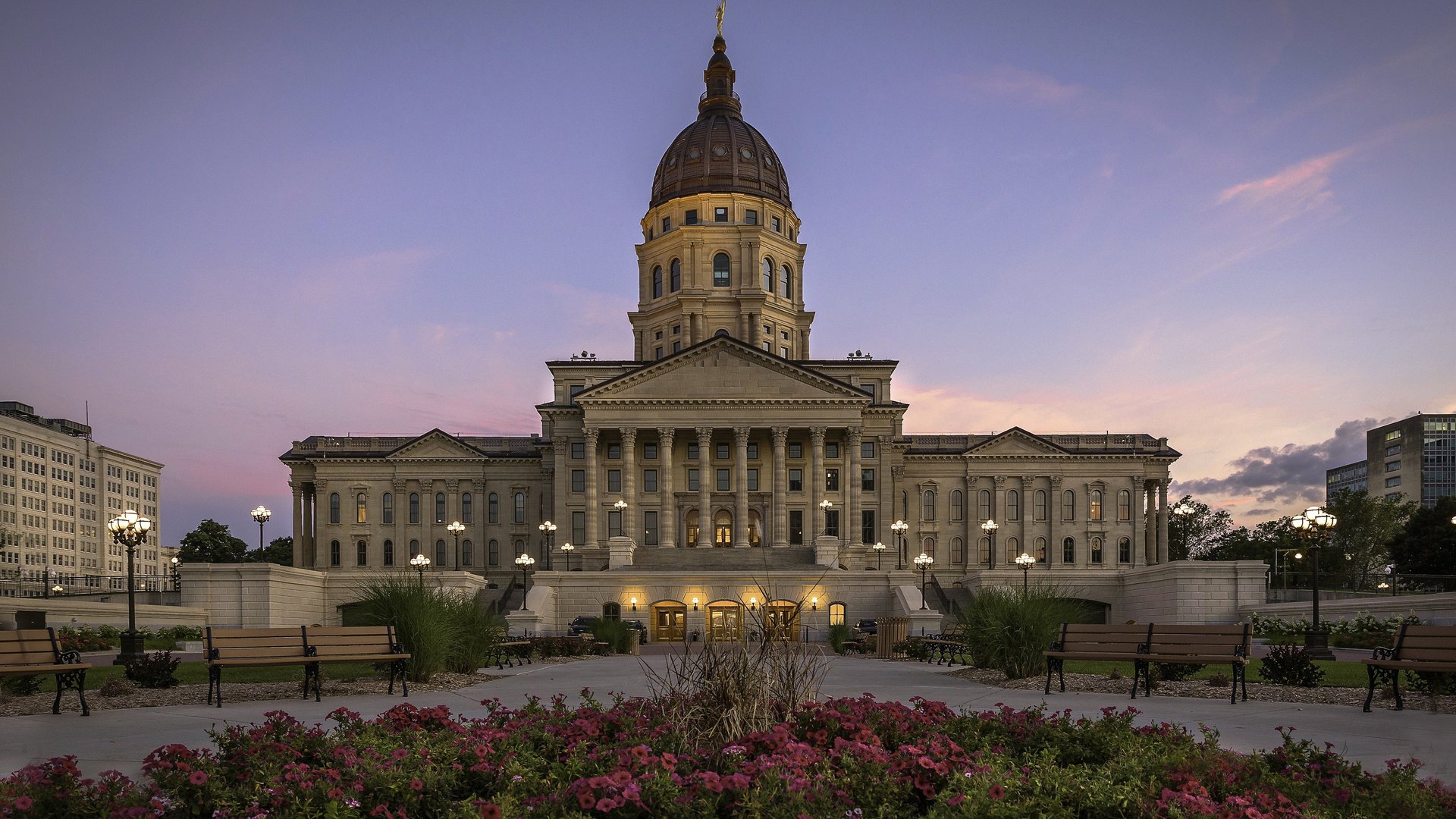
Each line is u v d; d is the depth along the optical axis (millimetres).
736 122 109562
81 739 14141
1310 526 36031
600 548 85438
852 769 9258
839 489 89188
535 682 23891
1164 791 8320
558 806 8289
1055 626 23594
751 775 8828
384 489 99438
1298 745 10445
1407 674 20703
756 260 102938
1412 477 159875
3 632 16906
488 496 99125
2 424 142250
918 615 54406
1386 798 8883
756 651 12602
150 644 46719
